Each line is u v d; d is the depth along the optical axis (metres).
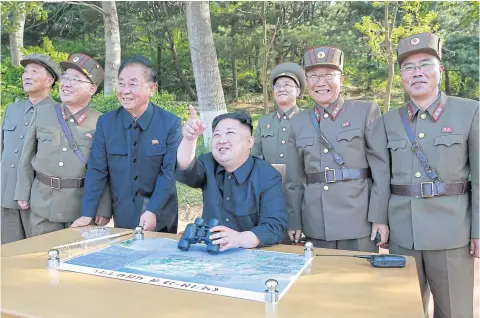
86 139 2.96
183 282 1.50
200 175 2.17
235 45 12.40
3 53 14.86
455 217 2.26
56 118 2.97
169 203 2.78
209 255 1.81
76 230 2.33
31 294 1.43
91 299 1.38
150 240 2.06
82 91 2.93
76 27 16.70
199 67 7.99
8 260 1.79
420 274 2.36
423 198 2.29
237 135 2.09
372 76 12.15
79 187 2.92
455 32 10.33
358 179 2.52
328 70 2.54
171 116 2.76
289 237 2.68
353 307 1.31
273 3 12.48
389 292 1.43
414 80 2.31
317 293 1.42
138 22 14.56
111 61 11.38
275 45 12.66
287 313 1.27
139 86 2.59
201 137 7.89
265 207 2.10
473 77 10.47
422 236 2.27
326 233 2.51
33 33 16.48
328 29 11.80
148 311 1.29
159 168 2.70
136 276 1.56
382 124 2.52
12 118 3.41
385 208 2.45
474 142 2.27
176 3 14.06
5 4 10.62
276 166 2.52
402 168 2.37
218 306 1.32
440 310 2.33
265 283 1.36
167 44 15.82
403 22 9.52
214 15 12.50
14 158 3.27
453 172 2.28
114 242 2.03
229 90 16.33
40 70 3.29
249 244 1.92
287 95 3.87
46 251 1.91
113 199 2.75
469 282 2.31
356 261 1.75
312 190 2.58
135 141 2.68
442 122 2.32
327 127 2.58
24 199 2.99
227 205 2.16
